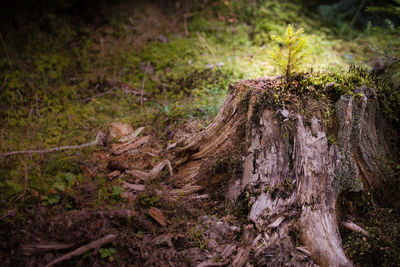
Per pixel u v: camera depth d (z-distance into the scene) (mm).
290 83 2119
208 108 2535
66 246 1971
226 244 2002
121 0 3619
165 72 2922
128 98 2736
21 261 1938
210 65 2912
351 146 2098
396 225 2035
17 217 2029
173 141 2398
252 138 2111
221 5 3676
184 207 2111
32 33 3146
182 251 1980
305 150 2043
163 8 3652
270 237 1971
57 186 2104
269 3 3650
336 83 2098
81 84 2830
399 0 2395
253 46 3137
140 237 2012
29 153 2287
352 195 2084
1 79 2799
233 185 2125
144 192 2145
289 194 2025
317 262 1923
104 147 2379
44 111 2650
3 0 3342
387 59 2510
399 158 2197
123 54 3043
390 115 2199
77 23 3334
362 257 1960
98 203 2096
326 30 3436
